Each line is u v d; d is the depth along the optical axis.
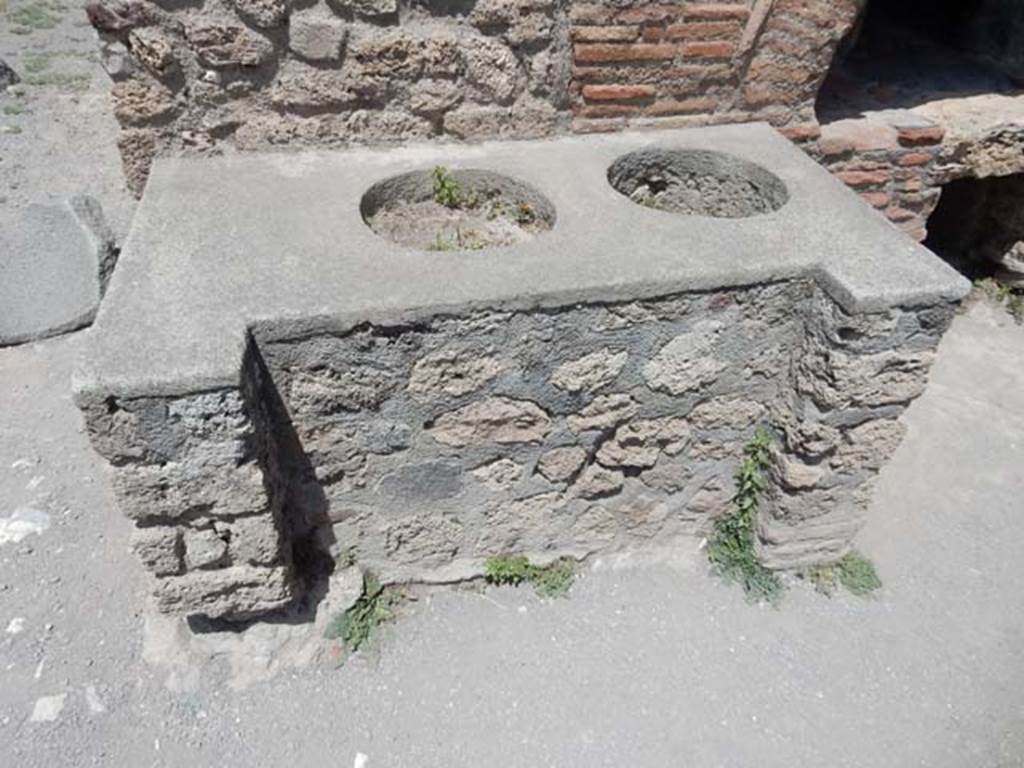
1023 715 2.25
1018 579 2.64
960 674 2.34
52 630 2.29
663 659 2.33
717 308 2.09
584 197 2.33
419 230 2.46
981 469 3.04
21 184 4.16
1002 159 3.29
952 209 4.09
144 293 1.83
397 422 2.06
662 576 2.55
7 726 2.07
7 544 2.50
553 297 1.92
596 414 2.20
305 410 1.98
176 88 2.36
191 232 2.06
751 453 2.46
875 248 2.14
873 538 2.74
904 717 2.23
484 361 1.99
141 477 1.78
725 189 2.73
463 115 2.59
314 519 2.24
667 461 2.42
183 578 2.04
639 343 2.09
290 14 2.29
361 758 2.07
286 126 2.48
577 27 2.50
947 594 2.57
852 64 3.69
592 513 2.48
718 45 2.66
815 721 2.21
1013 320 3.88
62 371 3.17
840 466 2.34
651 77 2.68
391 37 2.39
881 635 2.44
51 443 2.86
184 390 1.64
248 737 2.10
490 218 2.54
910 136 3.09
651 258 2.04
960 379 3.49
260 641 2.24
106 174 4.34
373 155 2.53
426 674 2.26
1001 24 3.71
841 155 3.09
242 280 1.89
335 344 1.86
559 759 2.10
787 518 2.45
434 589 2.47
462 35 2.45
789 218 2.27
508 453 2.22
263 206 2.20
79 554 2.49
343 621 2.30
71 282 3.38
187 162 2.41
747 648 2.38
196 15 2.25
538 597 2.47
